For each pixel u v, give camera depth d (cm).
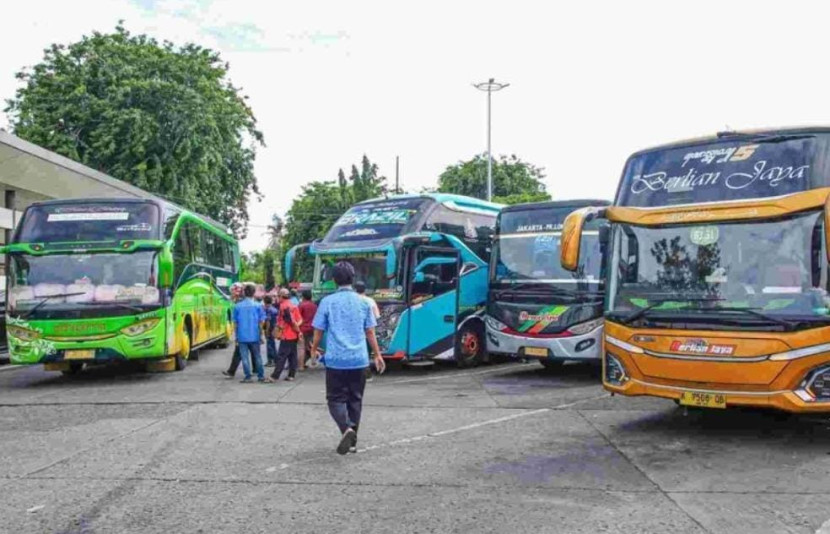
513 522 563
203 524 564
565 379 1441
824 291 760
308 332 1656
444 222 1622
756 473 703
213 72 3809
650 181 905
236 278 2544
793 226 791
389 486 664
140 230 1459
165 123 3559
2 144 2194
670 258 858
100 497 636
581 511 589
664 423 942
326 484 671
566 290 1409
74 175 2667
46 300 1424
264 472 716
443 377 1491
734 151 858
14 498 634
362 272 1543
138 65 3631
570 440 848
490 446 820
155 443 851
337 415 772
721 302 810
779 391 764
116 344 1421
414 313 1529
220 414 1038
